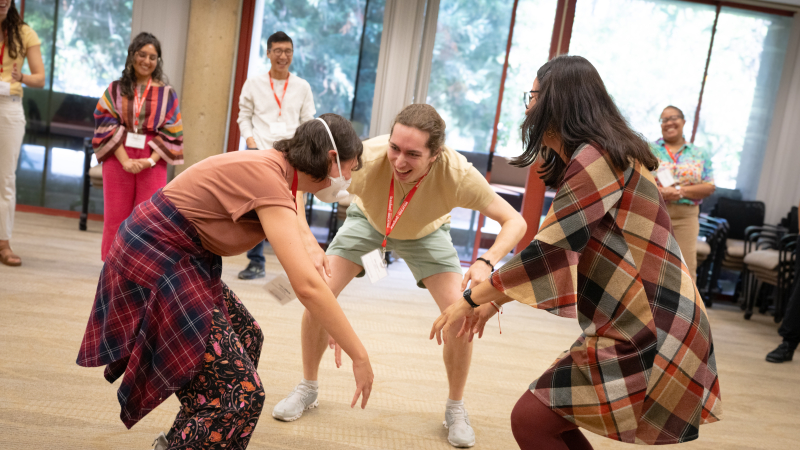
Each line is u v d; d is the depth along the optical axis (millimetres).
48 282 3660
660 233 1404
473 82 5945
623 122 1424
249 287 4172
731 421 2992
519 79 5973
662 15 5980
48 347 2695
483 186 2129
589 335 1443
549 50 5961
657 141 4809
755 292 5445
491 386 3033
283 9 5727
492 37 5895
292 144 1509
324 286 1436
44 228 5121
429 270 2332
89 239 4973
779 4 5941
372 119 5820
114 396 2336
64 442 1956
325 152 1492
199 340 1435
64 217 5691
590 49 5992
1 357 2516
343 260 2354
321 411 2469
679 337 1370
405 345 3486
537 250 1371
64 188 5746
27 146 5648
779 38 6035
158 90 3900
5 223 3873
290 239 1416
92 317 1503
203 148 5621
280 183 1450
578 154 1369
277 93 4492
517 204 6676
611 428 1364
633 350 1364
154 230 1466
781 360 4145
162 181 3980
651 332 1357
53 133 5664
